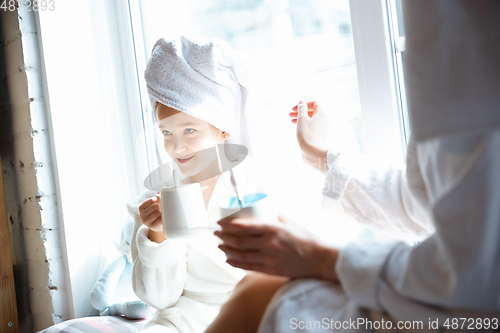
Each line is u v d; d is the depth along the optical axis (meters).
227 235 0.63
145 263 1.01
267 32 1.20
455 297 0.44
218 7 1.29
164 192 0.78
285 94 1.17
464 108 0.46
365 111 1.00
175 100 0.88
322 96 1.12
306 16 1.13
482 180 0.43
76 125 1.40
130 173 1.50
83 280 1.39
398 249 0.53
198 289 1.06
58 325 1.09
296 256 0.60
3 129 1.46
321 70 1.11
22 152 1.38
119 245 1.38
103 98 1.47
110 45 1.48
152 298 1.03
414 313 0.48
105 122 1.47
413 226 0.76
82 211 1.40
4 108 1.44
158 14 1.43
